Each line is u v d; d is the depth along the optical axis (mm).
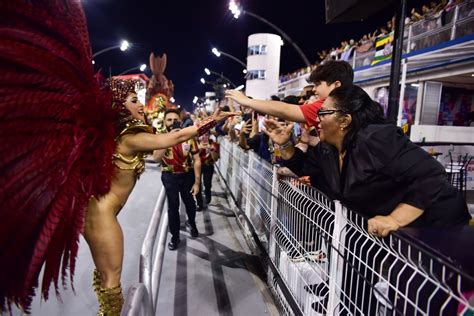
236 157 5301
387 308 1419
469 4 6457
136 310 1039
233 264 3570
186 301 2848
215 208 5797
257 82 22156
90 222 1560
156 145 1668
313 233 1978
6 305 1372
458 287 841
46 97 1240
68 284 2906
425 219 1391
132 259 3488
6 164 1143
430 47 7395
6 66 1136
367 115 1545
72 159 1323
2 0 1113
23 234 1214
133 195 6070
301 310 2123
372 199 1556
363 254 1713
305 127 2820
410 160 1386
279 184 2770
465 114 8867
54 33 1300
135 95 1806
